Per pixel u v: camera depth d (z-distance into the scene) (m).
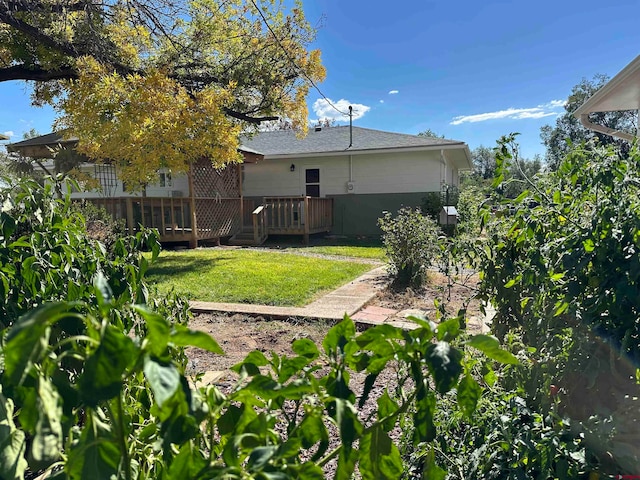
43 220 1.62
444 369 0.71
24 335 0.52
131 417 1.16
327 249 10.65
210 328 4.08
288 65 10.05
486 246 2.22
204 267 7.48
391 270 6.46
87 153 8.78
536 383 1.65
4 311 1.41
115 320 1.37
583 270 1.54
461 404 0.84
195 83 9.50
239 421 0.86
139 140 7.77
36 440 0.53
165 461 0.85
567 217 1.70
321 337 3.75
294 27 9.82
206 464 0.70
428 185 13.48
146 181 8.62
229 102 9.16
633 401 1.45
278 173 15.02
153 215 10.70
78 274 1.53
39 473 1.31
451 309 4.41
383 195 13.91
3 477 0.75
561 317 1.77
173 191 14.15
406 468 1.59
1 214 1.40
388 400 0.91
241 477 0.64
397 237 6.23
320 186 14.57
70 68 8.07
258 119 10.55
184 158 8.30
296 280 6.23
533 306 1.86
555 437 1.32
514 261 2.06
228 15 9.16
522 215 1.86
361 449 0.81
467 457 1.57
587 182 1.64
